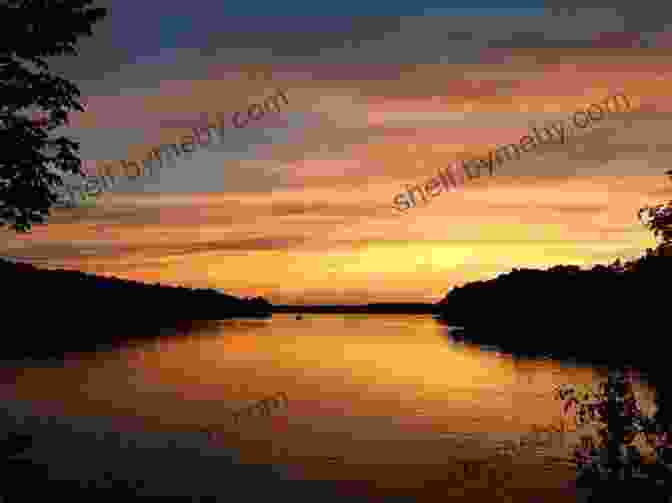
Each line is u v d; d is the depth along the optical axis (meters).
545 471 35.62
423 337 168.75
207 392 69.94
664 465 10.01
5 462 26.52
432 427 50.12
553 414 55.78
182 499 29.89
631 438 10.30
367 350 128.12
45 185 14.38
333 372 90.94
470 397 66.75
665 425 10.05
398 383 78.50
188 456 38.78
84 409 56.06
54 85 14.20
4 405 57.19
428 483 33.75
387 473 36.09
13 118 14.19
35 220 14.75
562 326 109.94
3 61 13.66
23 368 90.69
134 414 54.06
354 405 61.59
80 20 14.11
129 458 37.41
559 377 80.75
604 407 10.42
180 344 143.00
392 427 50.31
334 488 32.84
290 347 137.00
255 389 73.19
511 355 109.38
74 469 33.25
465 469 36.34
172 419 52.25
